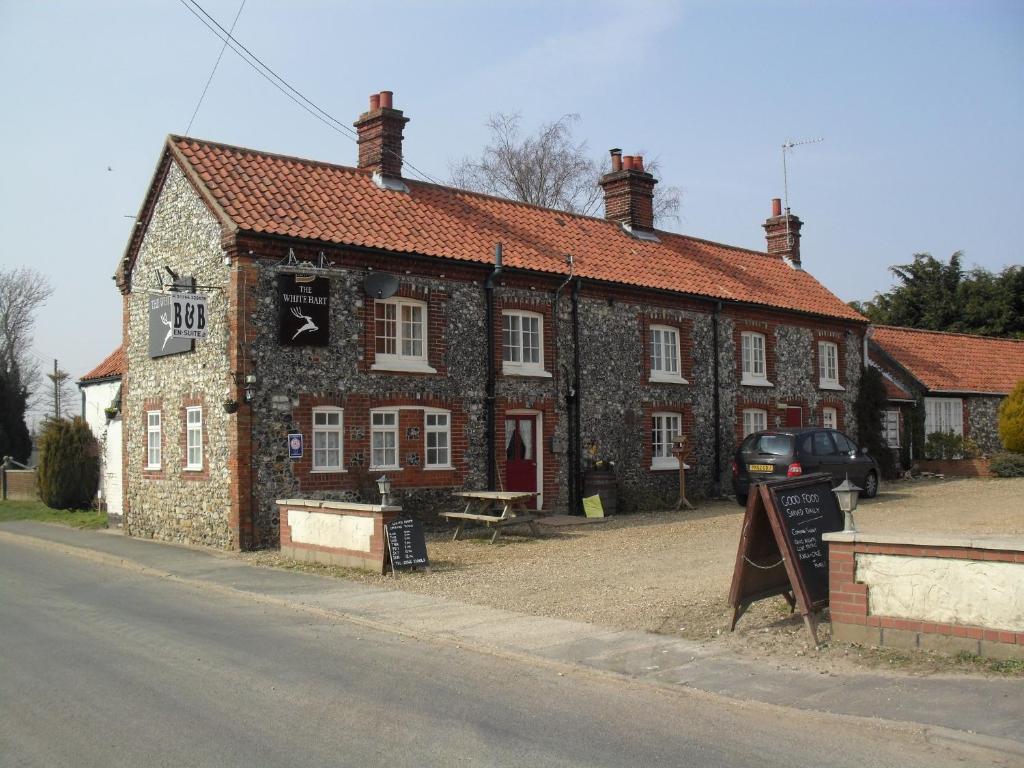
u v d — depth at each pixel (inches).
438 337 746.2
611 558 569.3
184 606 469.4
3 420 1836.9
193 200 716.0
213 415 679.7
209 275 689.6
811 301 1104.8
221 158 733.3
